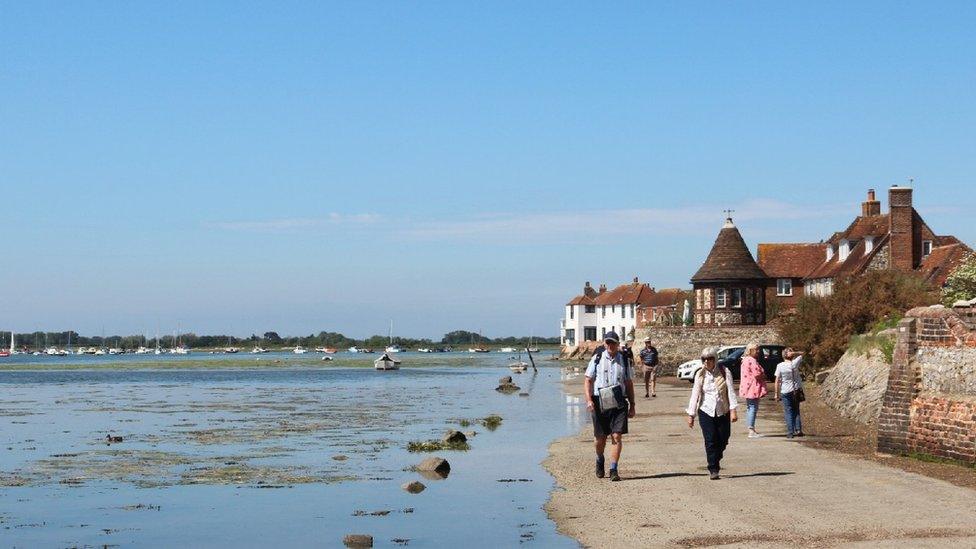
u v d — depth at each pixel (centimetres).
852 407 3167
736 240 7062
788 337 5181
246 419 4056
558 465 2280
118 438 3200
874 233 7200
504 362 15400
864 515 1511
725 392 1922
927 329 2105
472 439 3028
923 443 2069
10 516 1855
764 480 1877
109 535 1673
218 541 1606
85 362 18200
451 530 1614
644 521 1552
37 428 3684
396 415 4191
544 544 1451
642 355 4512
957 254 6175
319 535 1628
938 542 1318
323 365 14612
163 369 12788
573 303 16312
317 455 2727
